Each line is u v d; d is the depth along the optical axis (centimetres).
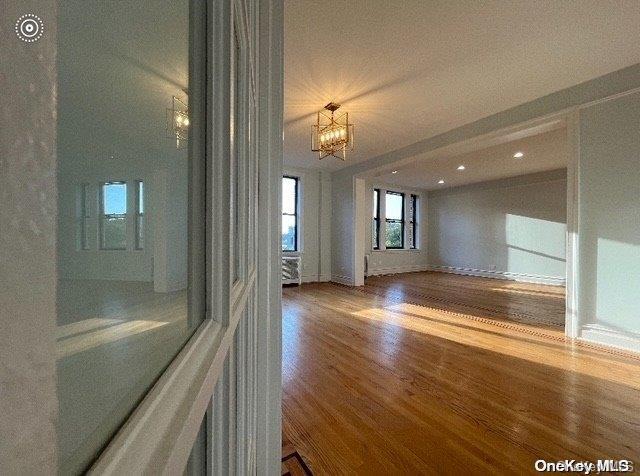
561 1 194
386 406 177
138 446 19
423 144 457
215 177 40
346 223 651
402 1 193
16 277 10
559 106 303
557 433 153
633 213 258
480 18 208
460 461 135
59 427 15
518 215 735
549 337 301
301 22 211
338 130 325
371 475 127
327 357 250
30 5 11
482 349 269
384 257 838
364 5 196
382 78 282
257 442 104
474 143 387
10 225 10
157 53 28
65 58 17
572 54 246
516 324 350
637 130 256
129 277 23
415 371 224
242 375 64
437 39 229
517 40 230
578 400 184
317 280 683
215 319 40
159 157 29
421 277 784
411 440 147
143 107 26
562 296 527
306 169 667
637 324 257
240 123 62
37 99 11
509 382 207
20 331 10
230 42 42
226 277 42
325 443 145
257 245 103
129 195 23
